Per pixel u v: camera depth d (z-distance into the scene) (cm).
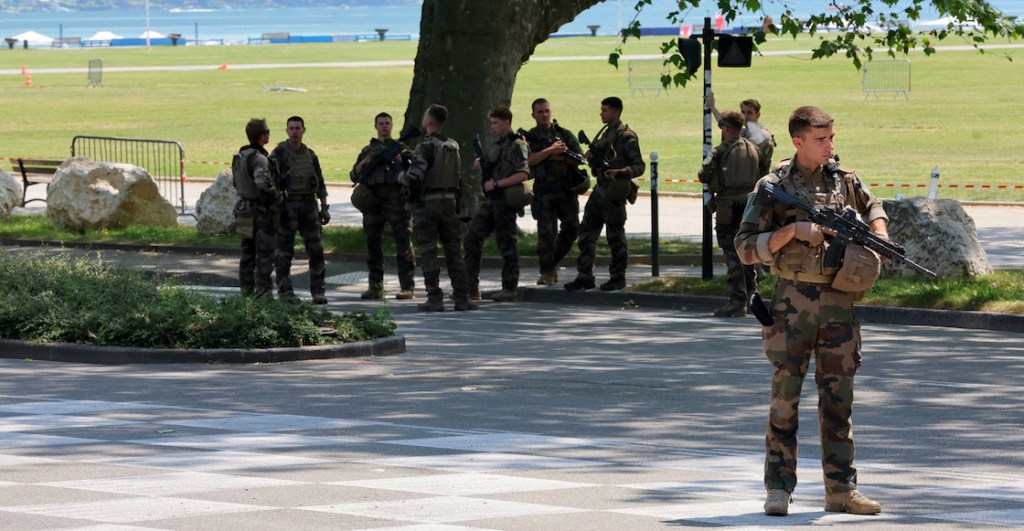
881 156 9819
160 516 1805
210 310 3472
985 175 8669
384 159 4541
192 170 9450
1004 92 15000
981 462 2211
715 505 1884
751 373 3150
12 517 1798
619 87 16388
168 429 2439
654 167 4878
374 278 4619
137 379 3041
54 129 12569
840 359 1816
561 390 2911
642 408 2691
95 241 5928
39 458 2184
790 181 1819
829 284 1805
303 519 1788
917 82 16400
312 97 15925
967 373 3139
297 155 4384
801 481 2062
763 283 4438
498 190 4434
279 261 4381
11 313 3488
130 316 3416
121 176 6275
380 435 2392
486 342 3697
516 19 5797
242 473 2072
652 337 3781
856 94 15025
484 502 1884
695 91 15738
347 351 3406
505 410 2661
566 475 2072
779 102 14062
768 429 1848
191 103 15350
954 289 4109
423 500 1895
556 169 4606
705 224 4625
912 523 1791
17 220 6669
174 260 5466
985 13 5547
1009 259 5419
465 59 5769
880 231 1827
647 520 1795
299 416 2578
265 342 3372
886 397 2834
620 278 4531
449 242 4334
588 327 3988
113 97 16450
